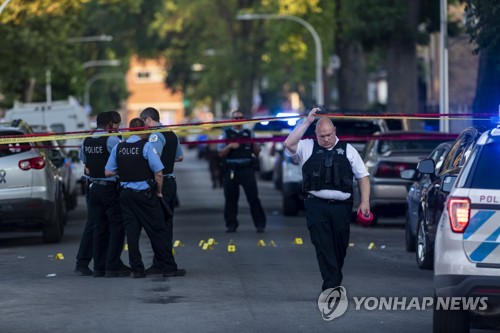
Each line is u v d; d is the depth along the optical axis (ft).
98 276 133.69
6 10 372.99
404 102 334.85
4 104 481.05
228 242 172.14
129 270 133.80
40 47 407.44
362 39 325.62
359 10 318.86
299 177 224.33
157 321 102.06
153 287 123.44
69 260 151.74
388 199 194.18
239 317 103.91
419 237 141.59
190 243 171.12
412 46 334.24
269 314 105.40
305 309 108.27
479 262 85.30
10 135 164.25
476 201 85.66
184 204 272.92
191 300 114.11
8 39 399.03
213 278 130.21
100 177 132.57
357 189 201.05
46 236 175.32
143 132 130.72
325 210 112.16
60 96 574.15
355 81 423.23
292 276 131.54
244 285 124.47
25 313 107.76
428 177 144.87
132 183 129.49
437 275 87.04
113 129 134.31
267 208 255.91
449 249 86.17
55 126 358.43
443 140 198.49
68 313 107.14
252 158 187.83
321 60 449.89
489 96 221.66
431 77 450.30
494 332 97.76
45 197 169.48
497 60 196.54
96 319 103.50
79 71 571.69
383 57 465.88
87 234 135.64
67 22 424.05
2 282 129.90
